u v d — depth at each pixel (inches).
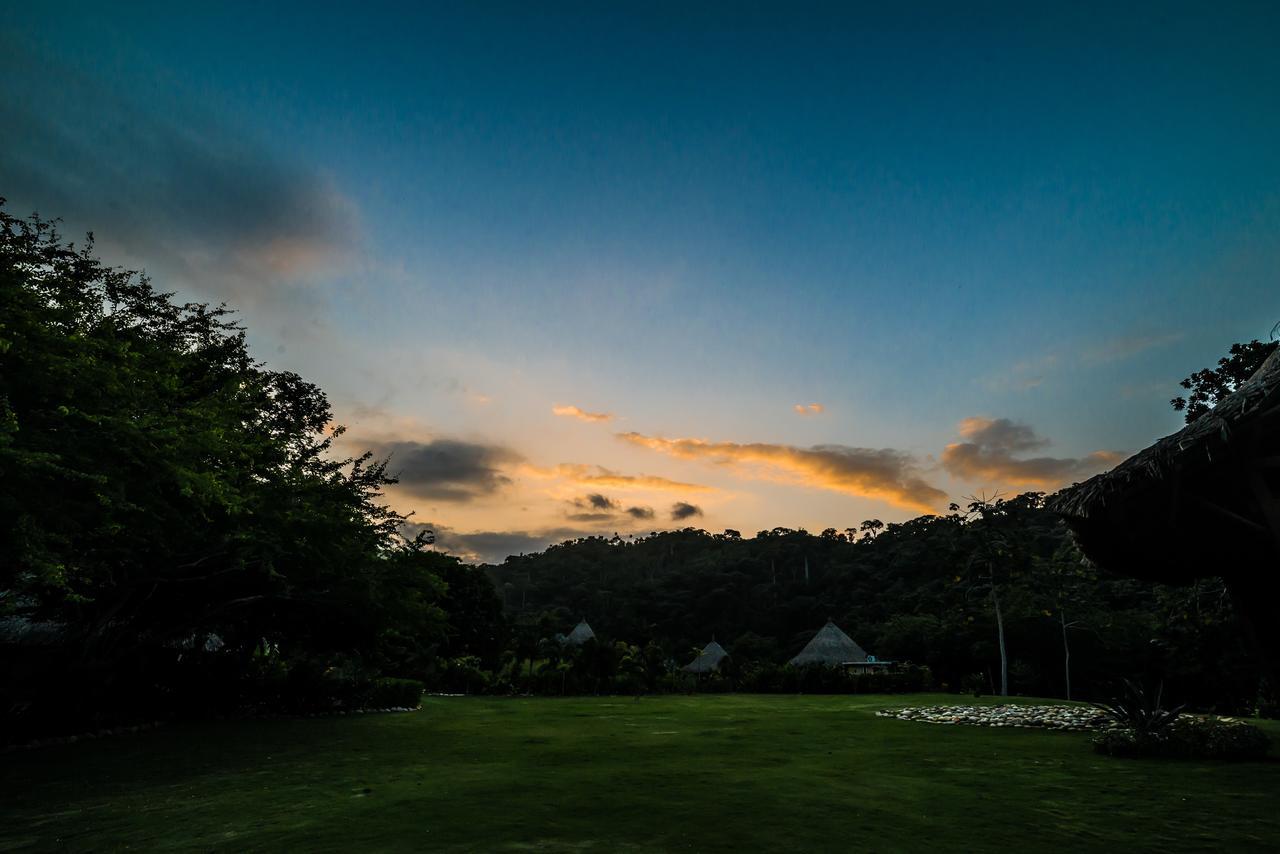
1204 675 1193.4
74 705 505.7
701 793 294.8
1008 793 302.0
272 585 649.0
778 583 3422.7
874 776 345.7
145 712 614.5
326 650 805.2
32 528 330.3
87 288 458.3
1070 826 241.6
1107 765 385.4
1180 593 836.0
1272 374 221.6
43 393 330.0
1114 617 1524.4
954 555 1497.3
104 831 231.0
